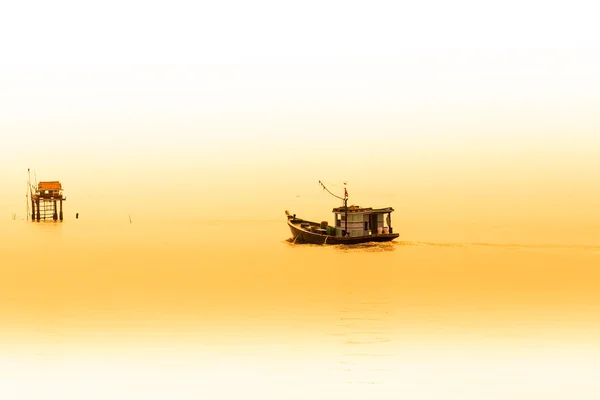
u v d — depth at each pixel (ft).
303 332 272.72
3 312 317.01
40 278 442.09
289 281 419.74
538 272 453.99
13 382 208.64
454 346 249.14
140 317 304.30
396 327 281.54
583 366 223.51
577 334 267.80
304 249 611.88
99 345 251.60
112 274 460.96
